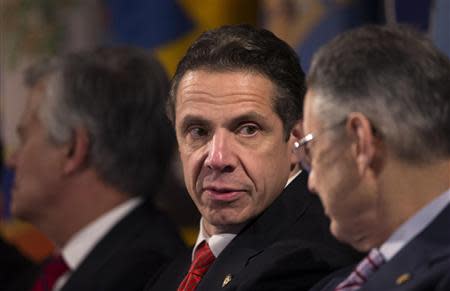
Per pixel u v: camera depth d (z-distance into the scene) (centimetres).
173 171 990
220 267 506
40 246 1164
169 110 525
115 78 703
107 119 696
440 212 401
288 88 501
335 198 407
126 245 682
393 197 401
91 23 1218
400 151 396
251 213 503
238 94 492
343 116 401
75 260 702
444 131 395
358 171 402
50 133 699
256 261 491
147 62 713
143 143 702
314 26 888
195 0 1052
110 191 702
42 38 1211
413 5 744
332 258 496
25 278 784
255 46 499
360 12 880
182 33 1059
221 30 507
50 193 704
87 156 699
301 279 485
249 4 1040
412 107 393
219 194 498
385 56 398
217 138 493
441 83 397
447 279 383
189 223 1012
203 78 497
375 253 415
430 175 398
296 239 504
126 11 1085
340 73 402
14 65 1217
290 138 507
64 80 700
